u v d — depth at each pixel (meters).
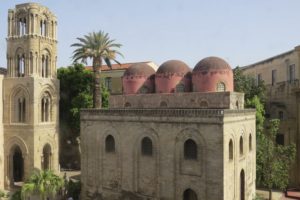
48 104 48.16
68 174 51.06
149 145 33.88
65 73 54.53
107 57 49.41
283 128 47.97
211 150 29.72
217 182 29.39
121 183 35.69
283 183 40.44
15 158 49.81
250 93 52.47
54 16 49.41
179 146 31.64
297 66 48.59
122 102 41.25
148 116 33.66
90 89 53.22
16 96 46.69
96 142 37.81
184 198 31.77
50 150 48.16
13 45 47.03
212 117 29.64
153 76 41.38
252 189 38.34
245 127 35.59
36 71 46.31
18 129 46.09
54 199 38.09
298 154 46.44
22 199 35.66
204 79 36.34
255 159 39.44
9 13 47.34
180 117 31.52
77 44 49.09
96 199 37.72
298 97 46.88
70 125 54.25
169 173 32.28
